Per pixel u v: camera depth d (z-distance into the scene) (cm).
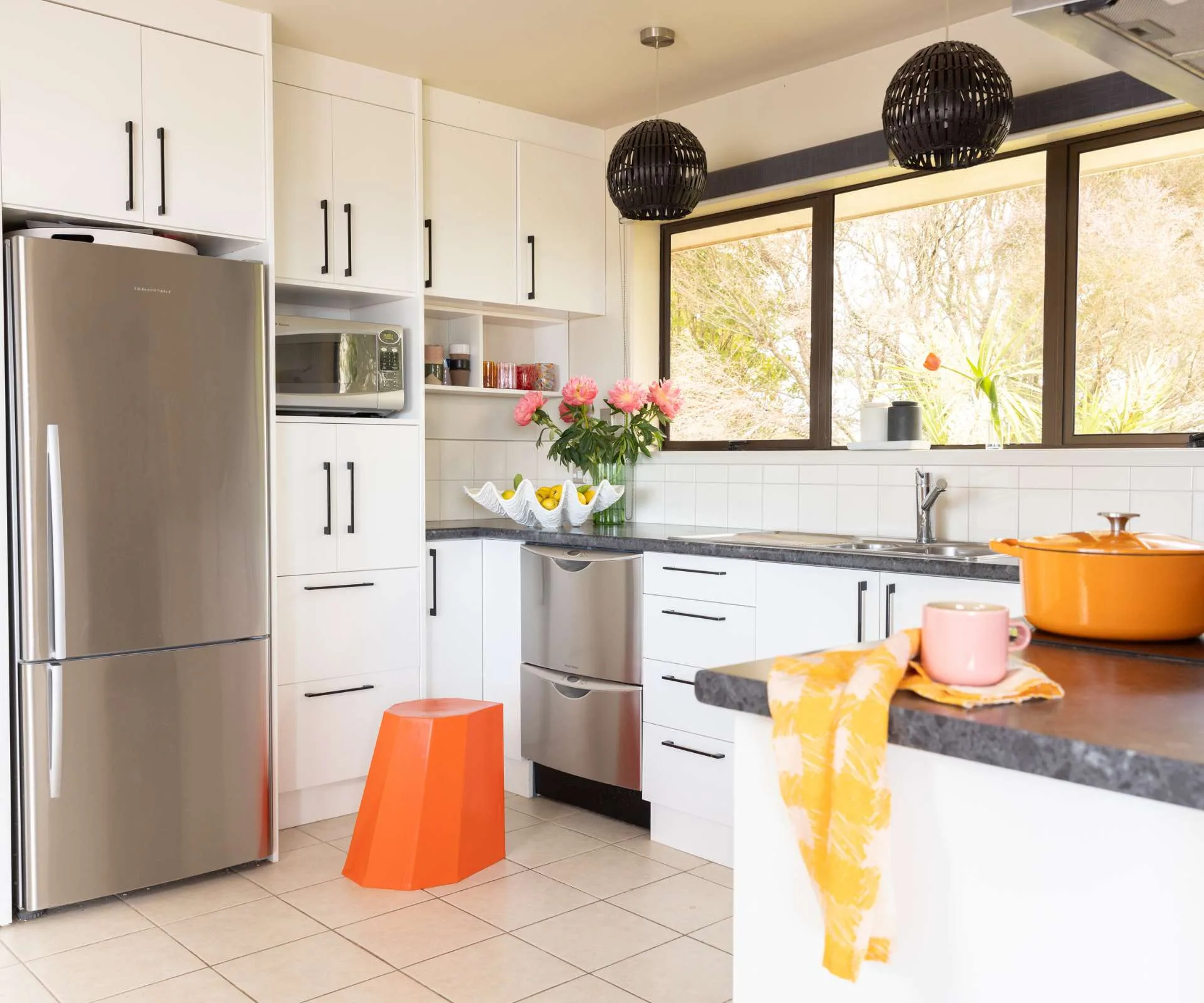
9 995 231
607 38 337
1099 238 314
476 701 320
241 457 304
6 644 268
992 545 161
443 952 251
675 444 427
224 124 307
